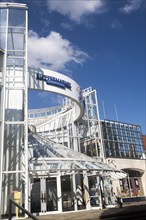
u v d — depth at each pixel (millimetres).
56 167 18656
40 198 18625
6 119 19859
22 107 20547
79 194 21047
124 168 39250
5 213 17672
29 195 17031
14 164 19016
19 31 20359
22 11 20734
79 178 21594
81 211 17875
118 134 41375
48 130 37531
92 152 36906
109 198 22250
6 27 19812
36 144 21766
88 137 37656
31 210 18547
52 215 15773
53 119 37531
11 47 19875
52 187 19812
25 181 16656
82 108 27750
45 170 17609
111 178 23750
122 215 13648
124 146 41406
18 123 17859
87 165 20453
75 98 24781
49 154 20578
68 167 19031
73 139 32594
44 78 22125
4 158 18922
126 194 34844
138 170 41344
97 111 39188
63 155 20938
